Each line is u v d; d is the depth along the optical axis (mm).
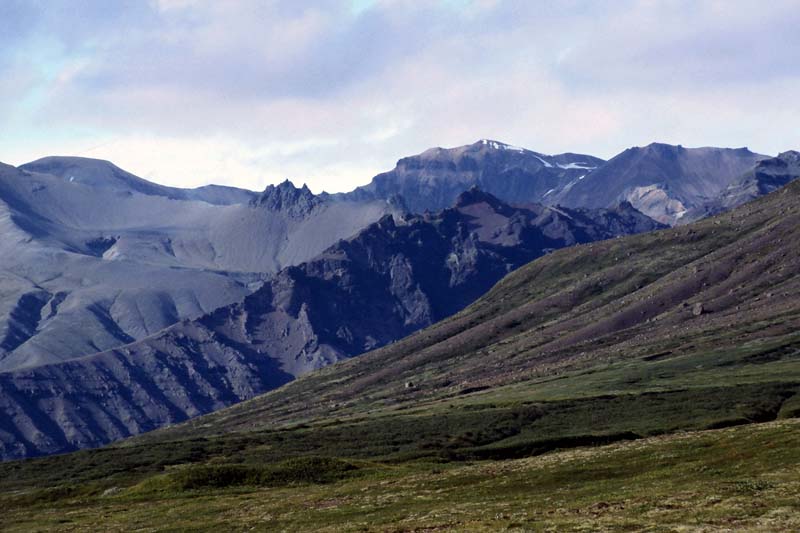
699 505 88188
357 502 122875
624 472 116812
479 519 96188
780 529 75812
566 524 86562
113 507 148750
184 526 121875
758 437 117938
